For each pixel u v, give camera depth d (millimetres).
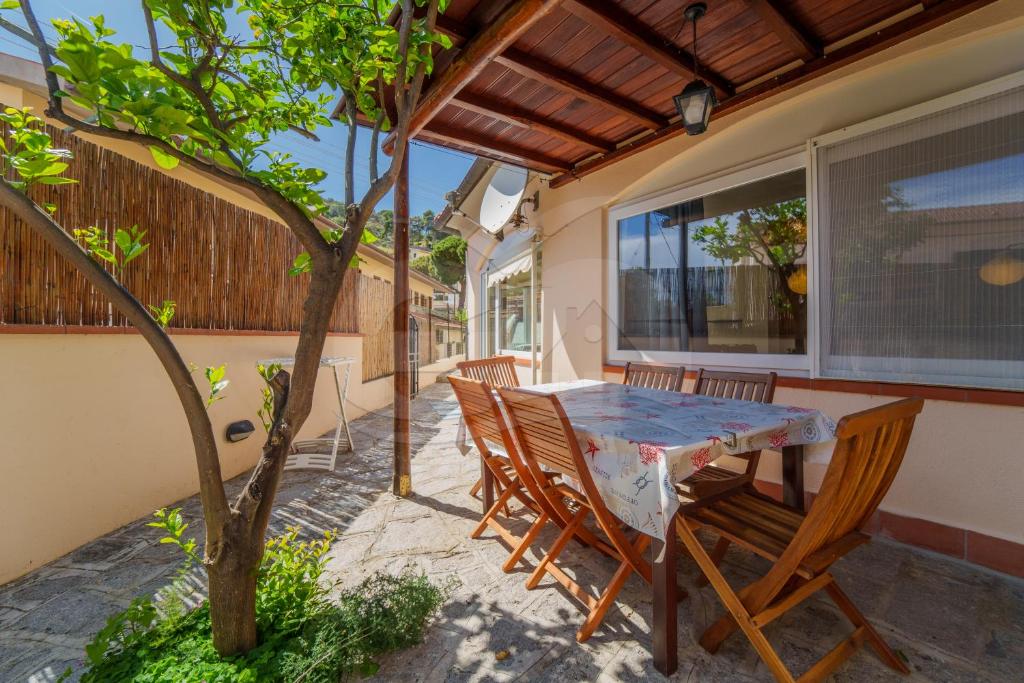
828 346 2920
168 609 1730
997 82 2250
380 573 2094
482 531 2773
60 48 1041
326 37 1615
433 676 1623
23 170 1193
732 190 3439
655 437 1704
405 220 3078
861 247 2766
